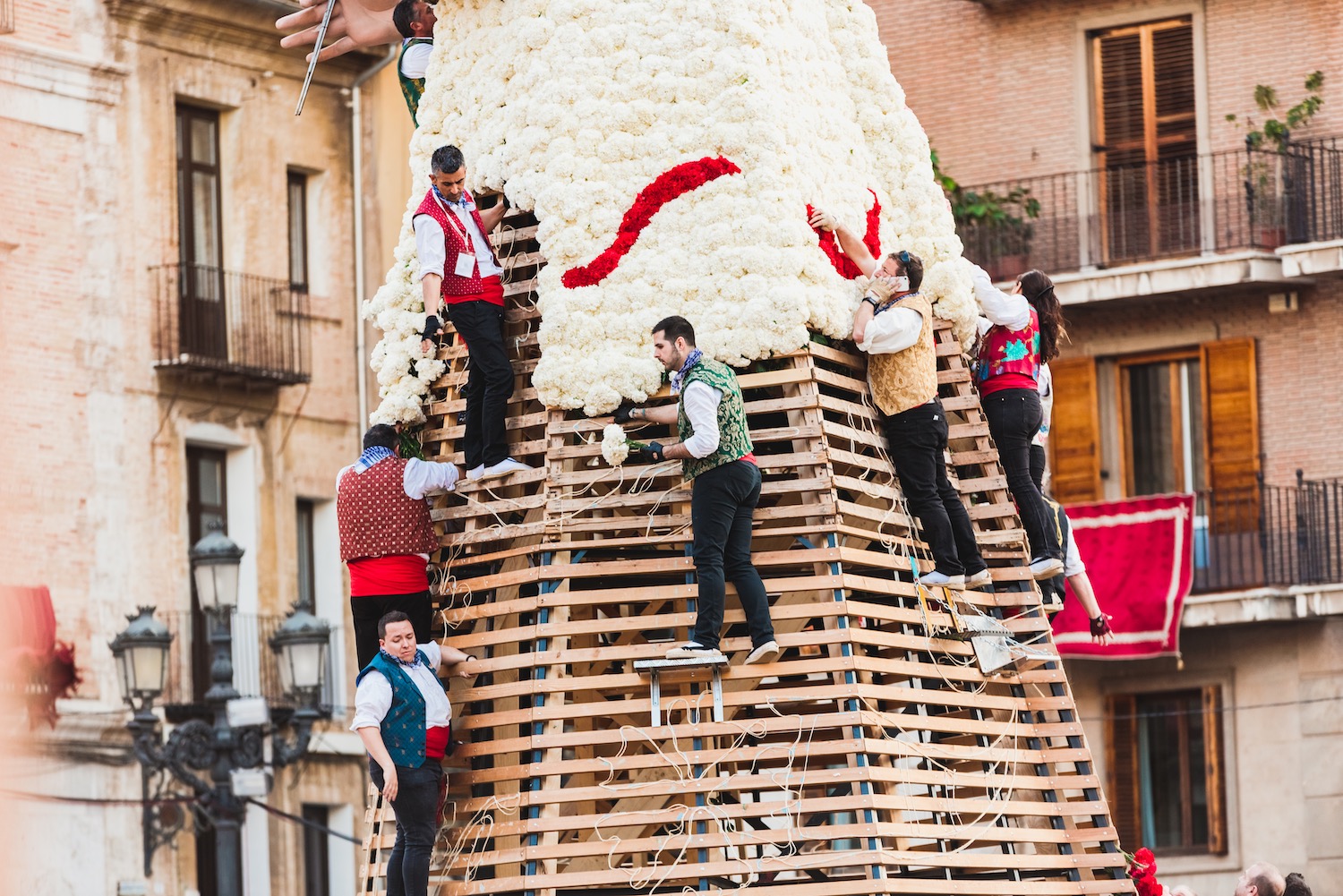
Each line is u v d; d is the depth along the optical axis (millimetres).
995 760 18328
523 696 18156
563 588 18156
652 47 19094
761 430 18234
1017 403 19750
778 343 18250
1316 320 40844
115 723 39531
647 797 17844
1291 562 40281
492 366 18594
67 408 40094
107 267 41281
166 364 41719
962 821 18750
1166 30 43062
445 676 18516
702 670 17688
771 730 17281
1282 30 41750
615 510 18344
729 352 18234
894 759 18000
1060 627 41000
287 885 41938
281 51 45094
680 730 17328
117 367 41156
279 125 45031
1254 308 41406
